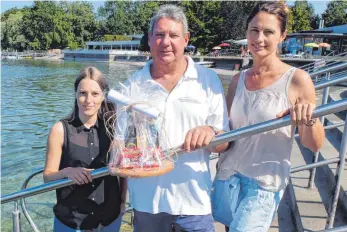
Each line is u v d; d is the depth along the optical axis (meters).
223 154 2.47
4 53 88.50
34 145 9.62
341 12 74.62
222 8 59.44
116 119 2.18
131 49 77.44
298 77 2.15
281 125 1.77
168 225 2.31
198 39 60.81
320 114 1.70
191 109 2.20
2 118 13.54
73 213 2.54
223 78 29.86
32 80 30.34
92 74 2.46
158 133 2.00
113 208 2.63
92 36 96.69
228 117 2.41
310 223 3.14
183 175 2.22
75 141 2.50
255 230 2.21
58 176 2.34
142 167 1.85
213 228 2.36
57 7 92.88
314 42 42.59
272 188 2.24
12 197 2.43
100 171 2.22
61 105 16.88
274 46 2.18
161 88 2.23
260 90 2.25
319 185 3.96
